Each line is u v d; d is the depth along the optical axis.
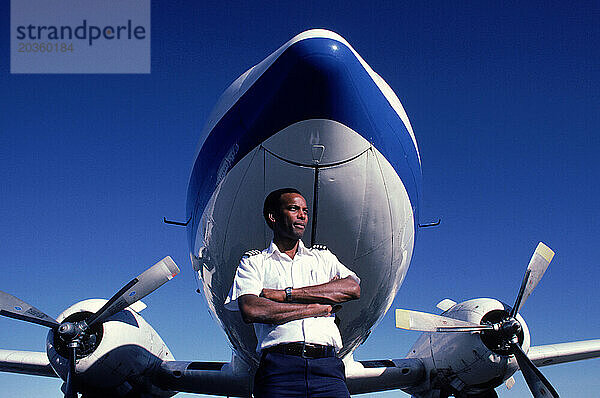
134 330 8.34
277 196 3.22
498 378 8.85
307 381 2.79
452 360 8.96
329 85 4.88
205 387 9.28
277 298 2.85
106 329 8.00
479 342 8.69
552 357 10.01
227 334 7.39
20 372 9.73
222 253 6.02
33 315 7.70
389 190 5.61
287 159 5.21
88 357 7.84
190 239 7.27
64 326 7.57
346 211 5.44
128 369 8.21
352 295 2.92
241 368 8.77
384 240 5.83
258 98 5.40
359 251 5.78
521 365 8.27
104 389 8.34
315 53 4.86
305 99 4.95
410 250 6.62
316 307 2.82
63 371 7.92
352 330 6.84
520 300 8.70
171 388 9.44
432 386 9.46
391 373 9.20
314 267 3.10
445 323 8.29
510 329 8.32
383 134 5.52
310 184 5.28
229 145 5.69
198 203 6.45
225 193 5.72
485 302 8.93
